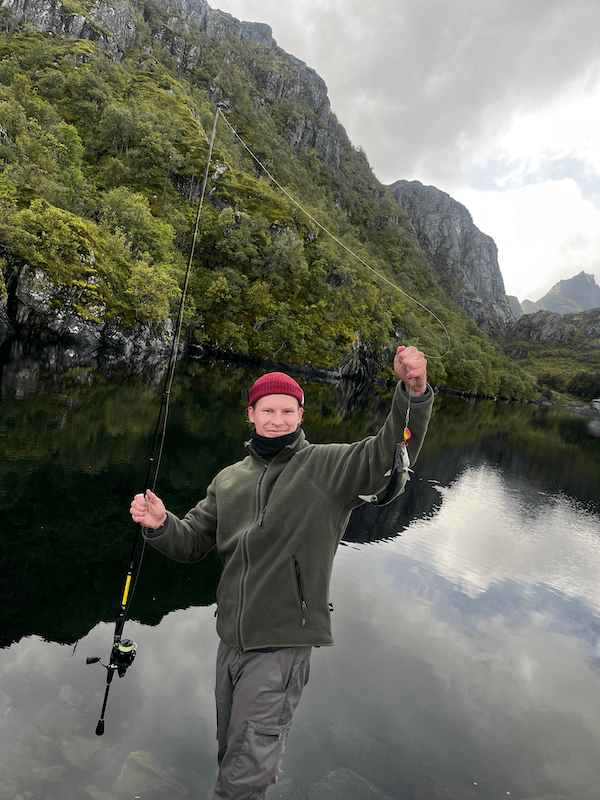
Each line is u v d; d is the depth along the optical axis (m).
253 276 75.75
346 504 1.80
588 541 9.01
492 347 148.38
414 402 1.61
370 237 191.88
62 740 2.27
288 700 1.75
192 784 2.14
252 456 2.06
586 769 2.69
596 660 4.19
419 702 3.13
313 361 68.62
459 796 2.36
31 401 13.50
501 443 25.14
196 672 3.05
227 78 158.25
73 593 3.99
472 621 4.64
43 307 36.28
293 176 146.38
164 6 164.50
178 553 2.12
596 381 149.25
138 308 43.34
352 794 2.24
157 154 78.44
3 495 6.27
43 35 100.19
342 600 4.64
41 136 58.69
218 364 52.09
